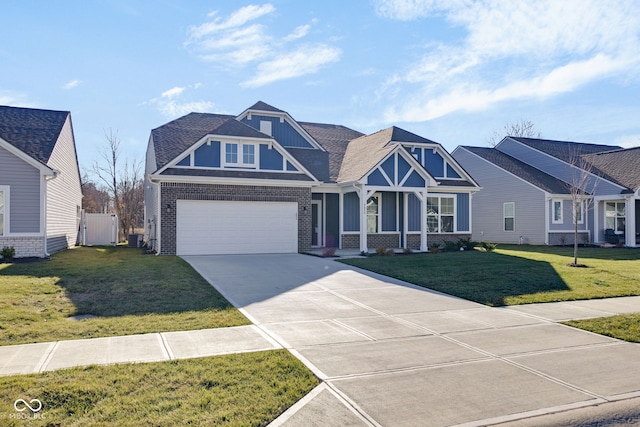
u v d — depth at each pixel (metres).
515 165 29.83
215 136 18.12
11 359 5.67
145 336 6.82
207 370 5.38
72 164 23.81
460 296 10.41
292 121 23.72
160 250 17.23
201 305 8.91
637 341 7.08
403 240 22.09
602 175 27.12
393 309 9.09
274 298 9.86
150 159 23.48
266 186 18.69
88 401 4.48
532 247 24.44
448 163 23.50
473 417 4.41
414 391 4.97
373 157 20.09
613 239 26.31
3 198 15.95
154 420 4.13
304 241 19.31
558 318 8.47
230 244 18.09
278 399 4.65
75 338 6.64
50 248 18.02
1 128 18.80
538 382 5.31
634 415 4.55
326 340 6.84
